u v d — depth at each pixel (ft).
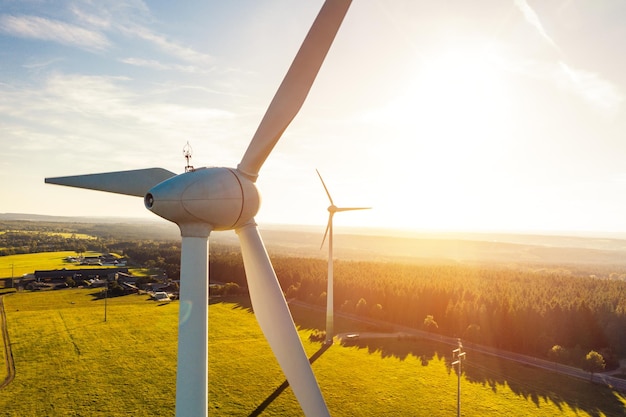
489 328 224.33
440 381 168.55
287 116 59.57
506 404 147.02
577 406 146.20
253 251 59.21
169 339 228.84
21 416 135.54
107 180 60.64
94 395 152.15
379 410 141.18
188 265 54.95
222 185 54.24
